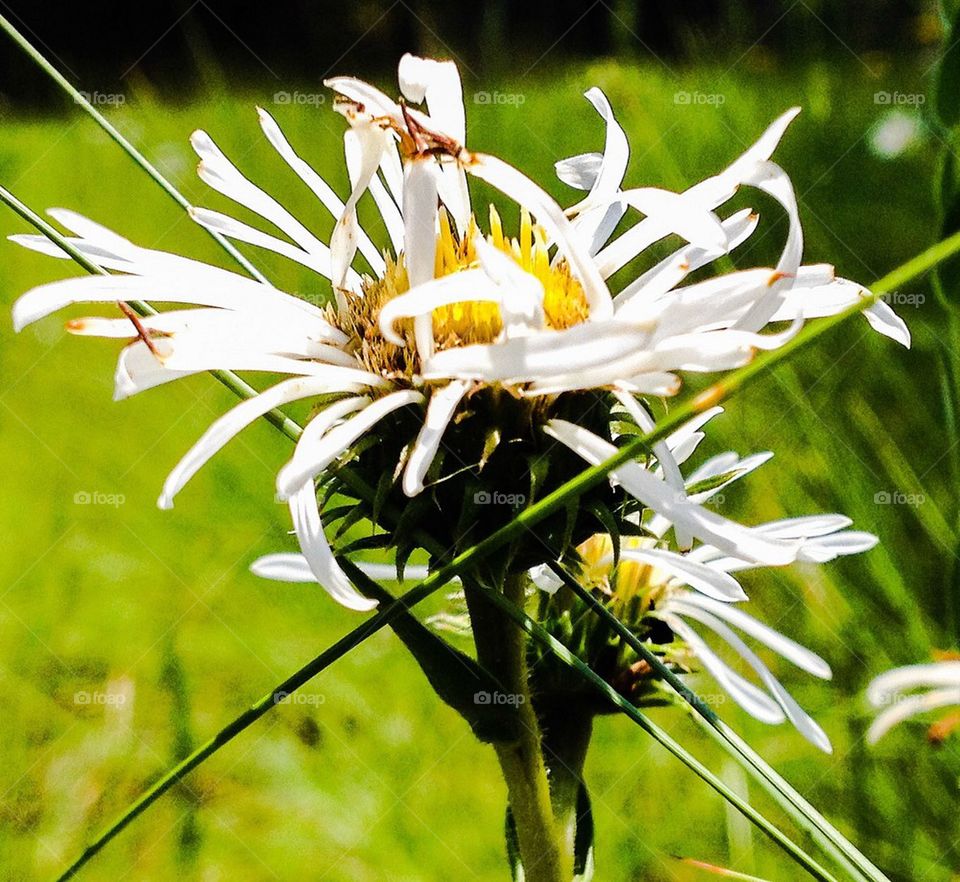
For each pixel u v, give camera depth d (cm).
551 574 12
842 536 12
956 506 15
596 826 16
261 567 13
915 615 16
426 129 10
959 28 12
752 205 25
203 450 10
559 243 10
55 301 10
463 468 10
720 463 13
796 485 17
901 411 18
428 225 10
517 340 9
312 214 29
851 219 25
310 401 21
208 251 28
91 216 29
